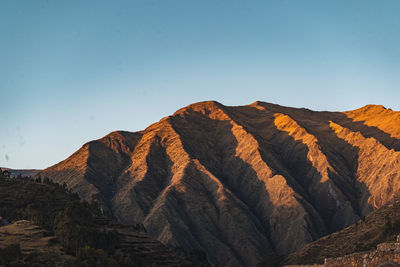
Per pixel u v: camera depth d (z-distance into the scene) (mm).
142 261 128750
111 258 110125
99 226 159125
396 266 25438
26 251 108000
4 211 158875
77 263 101312
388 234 164000
